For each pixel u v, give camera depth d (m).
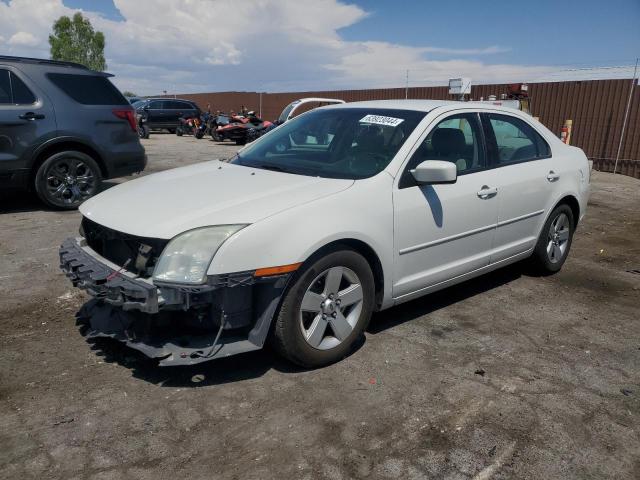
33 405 3.00
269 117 30.17
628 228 7.91
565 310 4.62
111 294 3.04
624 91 14.81
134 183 4.00
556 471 2.60
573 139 16.00
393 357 3.66
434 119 4.16
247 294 3.12
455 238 4.17
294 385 3.27
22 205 8.02
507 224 4.67
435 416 3.00
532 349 3.86
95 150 7.80
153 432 2.80
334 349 3.48
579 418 3.04
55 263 5.34
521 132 5.01
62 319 4.10
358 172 3.79
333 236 3.28
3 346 3.67
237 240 2.99
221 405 3.05
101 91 7.91
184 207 3.26
